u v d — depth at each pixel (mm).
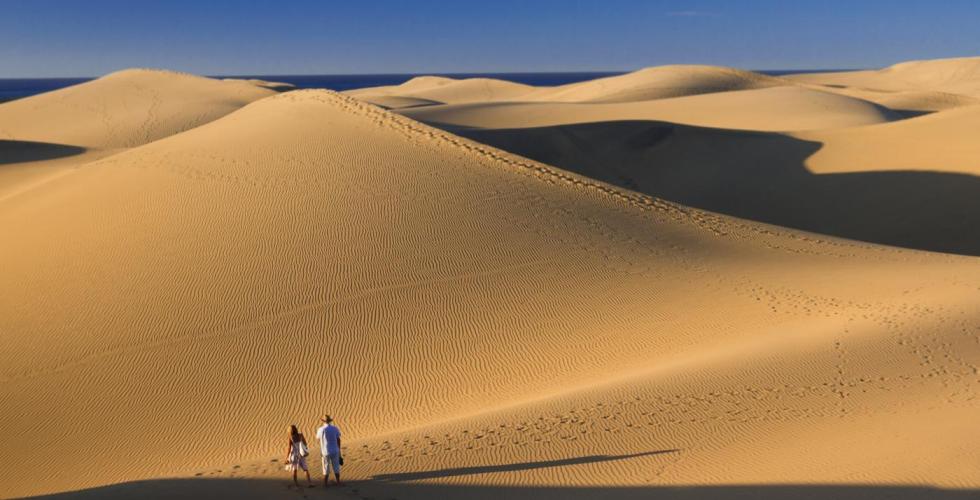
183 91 107312
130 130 89312
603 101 129625
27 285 24484
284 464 14273
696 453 13414
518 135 62375
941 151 52438
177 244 25812
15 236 28078
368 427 17906
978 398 15523
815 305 23250
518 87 171375
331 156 31250
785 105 91750
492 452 13867
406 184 29375
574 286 24438
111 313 22672
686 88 140375
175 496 12289
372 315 22547
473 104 98062
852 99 98188
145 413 18844
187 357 20797
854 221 45938
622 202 31438
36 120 95000
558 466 13141
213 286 23656
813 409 15242
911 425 14125
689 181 56000
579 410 15664
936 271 27047
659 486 12148
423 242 26047
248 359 20734
